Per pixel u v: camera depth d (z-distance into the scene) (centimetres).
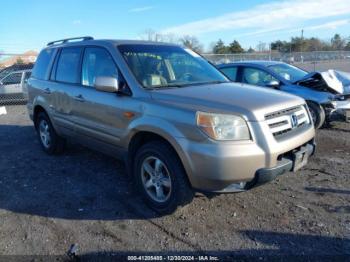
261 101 363
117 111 418
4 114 1196
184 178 360
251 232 352
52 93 558
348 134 722
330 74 764
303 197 426
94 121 465
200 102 356
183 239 344
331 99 724
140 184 409
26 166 573
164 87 414
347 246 324
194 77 461
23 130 880
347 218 373
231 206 405
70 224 379
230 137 330
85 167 557
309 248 323
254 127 336
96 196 446
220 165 324
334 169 518
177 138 348
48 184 491
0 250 334
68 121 528
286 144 352
